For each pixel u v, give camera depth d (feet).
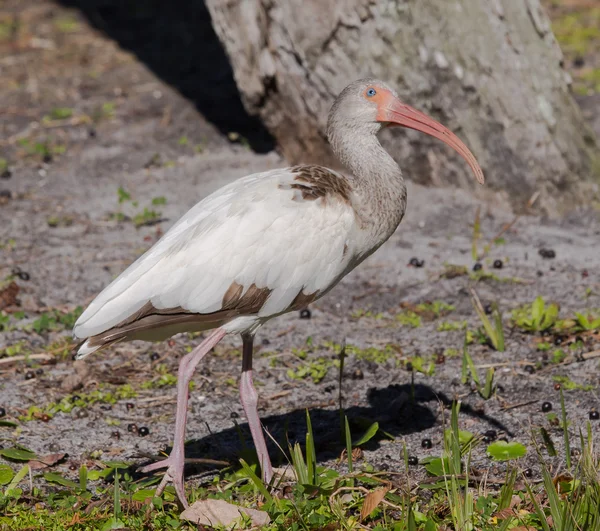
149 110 64.85
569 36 79.05
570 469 26.66
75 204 51.52
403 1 48.32
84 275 43.32
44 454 28.86
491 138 48.78
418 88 49.14
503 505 24.34
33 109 65.57
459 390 33.04
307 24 49.73
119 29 83.51
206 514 24.66
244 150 57.82
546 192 48.44
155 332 26.84
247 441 29.94
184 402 25.94
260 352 36.58
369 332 38.06
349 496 25.58
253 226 26.14
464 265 43.37
